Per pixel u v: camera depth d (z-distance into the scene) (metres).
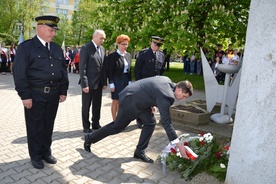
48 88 3.12
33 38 3.07
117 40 4.64
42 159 3.43
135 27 13.69
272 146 2.10
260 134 2.15
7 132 4.56
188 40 10.59
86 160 3.53
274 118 2.07
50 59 3.11
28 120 3.16
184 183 3.03
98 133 3.58
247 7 10.66
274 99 2.05
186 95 2.95
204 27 11.62
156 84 3.06
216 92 5.75
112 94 4.75
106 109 6.85
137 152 3.62
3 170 3.14
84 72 4.30
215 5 10.80
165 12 11.80
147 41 12.41
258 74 2.12
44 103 3.12
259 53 2.11
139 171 3.30
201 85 12.37
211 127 5.15
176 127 5.19
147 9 12.87
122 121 3.38
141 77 4.82
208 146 3.21
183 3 11.30
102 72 4.59
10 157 3.51
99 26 14.84
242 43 11.97
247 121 2.23
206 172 3.05
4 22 27.34
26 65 2.95
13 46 14.81
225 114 5.87
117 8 13.93
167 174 3.25
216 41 11.66
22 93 2.93
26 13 27.98
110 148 3.99
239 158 2.32
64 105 7.13
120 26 13.82
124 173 3.23
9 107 6.55
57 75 3.16
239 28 10.55
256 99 2.15
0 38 23.25
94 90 4.53
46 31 3.00
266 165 2.14
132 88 3.23
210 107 5.83
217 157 3.14
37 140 3.22
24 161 3.41
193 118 5.07
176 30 10.95
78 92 9.55
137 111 3.24
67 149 3.88
